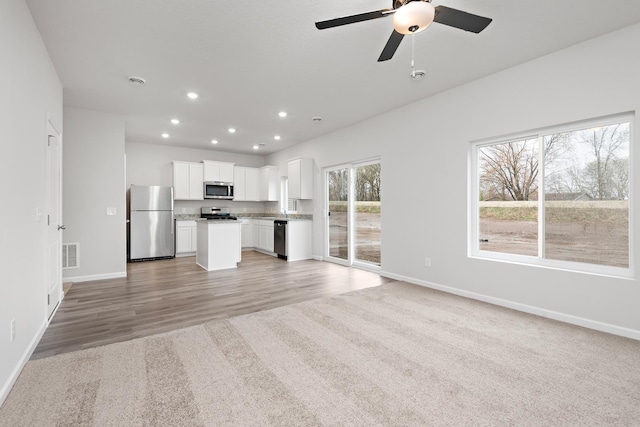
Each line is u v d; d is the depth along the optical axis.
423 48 2.78
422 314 3.02
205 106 4.27
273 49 2.78
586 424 1.50
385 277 4.65
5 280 1.74
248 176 7.82
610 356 2.17
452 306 3.26
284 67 3.14
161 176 6.90
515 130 3.13
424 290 3.88
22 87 2.04
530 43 2.71
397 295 3.66
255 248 7.84
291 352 2.25
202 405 1.65
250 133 5.84
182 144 6.84
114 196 4.56
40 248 2.49
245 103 4.16
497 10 2.25
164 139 6.32
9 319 1.80
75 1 2.10
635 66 2.43
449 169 3.75
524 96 3.07
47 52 2.74
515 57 2.96
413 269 4.23
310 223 6.47
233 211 7.95
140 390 1.78
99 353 2.22
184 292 3.83
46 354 2.23
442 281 3.86
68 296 3.64
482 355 2.20
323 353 2.23
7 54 1.77
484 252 3.54
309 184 6.37
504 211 3.40
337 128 5.52
